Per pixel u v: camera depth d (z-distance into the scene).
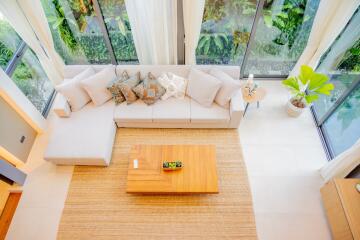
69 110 3.78
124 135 3.99
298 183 3.46
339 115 3.66
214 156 3.33
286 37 4.21
